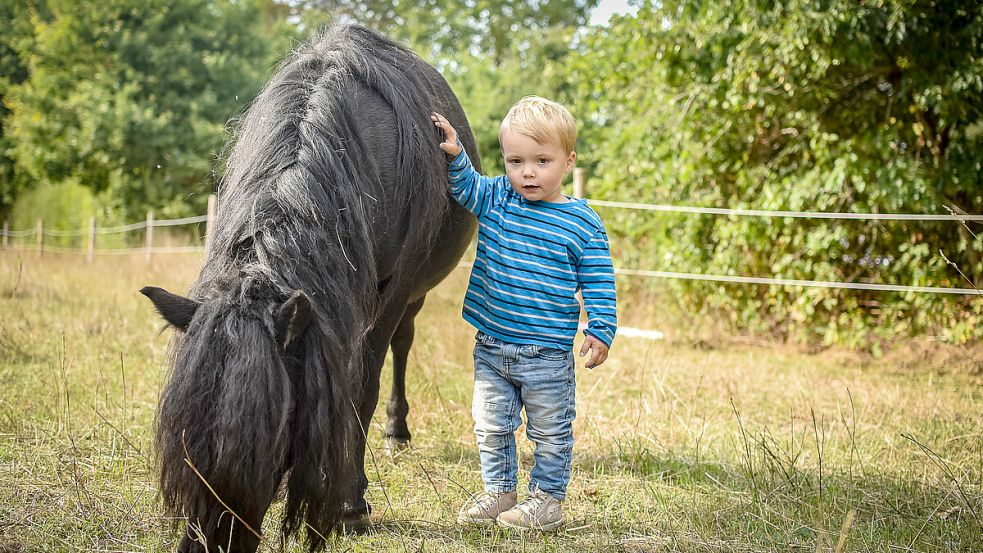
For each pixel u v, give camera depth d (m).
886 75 6.29
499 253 2.46
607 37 7.63
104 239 16.41
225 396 1.54
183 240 13.34
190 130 15.62
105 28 16.03
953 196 6.12
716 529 2.66
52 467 2.91
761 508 2.75
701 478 3.22
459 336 5.70
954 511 2.74
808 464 3.34
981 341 5.97
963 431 3.80
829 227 6.23
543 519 2.54
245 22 18.03
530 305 2.43
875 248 6.36
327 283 1.84
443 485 3.04
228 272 1.77
